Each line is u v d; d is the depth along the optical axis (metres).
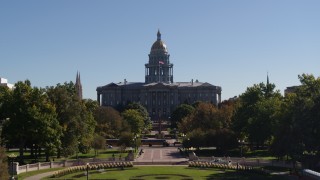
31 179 91.81
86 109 148.50
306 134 92.25
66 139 124.19
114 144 198.12
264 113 139.75
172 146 195.88
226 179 90.69
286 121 97.75
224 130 153.12
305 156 93.00
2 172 65.25
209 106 188.00
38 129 110.38
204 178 93.25
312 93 98.69
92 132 146.62
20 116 110.50
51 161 116.81
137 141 171.38
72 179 91.94
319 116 92.69
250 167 108.00
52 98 125.38
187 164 123.19
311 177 64.56
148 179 93.00
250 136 143.62
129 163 117.50
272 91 161.00
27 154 141.50
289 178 89.56
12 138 110.56
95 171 105.62
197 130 159.62
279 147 96.12
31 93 114.50
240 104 165.25
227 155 145.50
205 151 156.88
